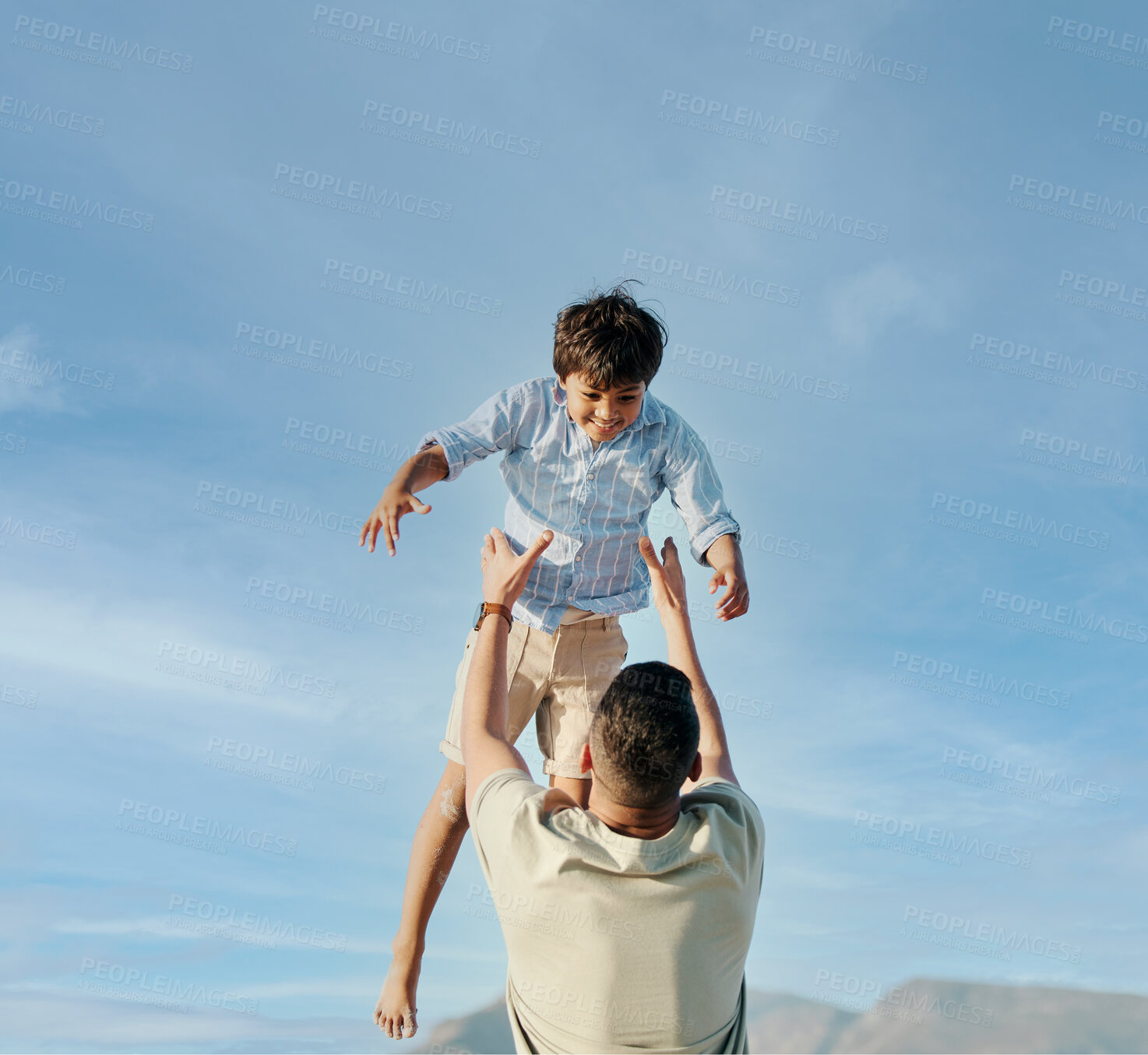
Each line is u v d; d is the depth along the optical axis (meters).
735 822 1.63
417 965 2.63
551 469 2.69
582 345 2.50
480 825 1.63
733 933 1.56
